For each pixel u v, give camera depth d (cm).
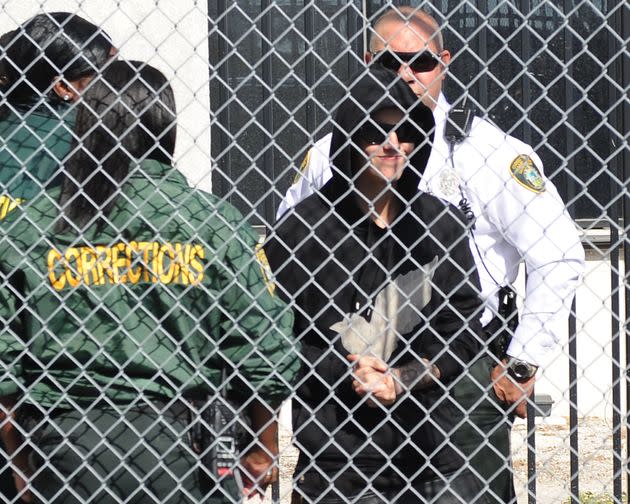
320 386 970
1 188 936
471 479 1003
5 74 1000
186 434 866
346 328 956
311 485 984
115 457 853
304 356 964
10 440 909
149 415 855
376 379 931
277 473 951
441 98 1171
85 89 890
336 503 973
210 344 869
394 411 966
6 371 862
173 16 1656
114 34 1650
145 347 856
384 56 1122
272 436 924
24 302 868
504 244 1128
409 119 930
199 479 866
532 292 1096
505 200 1109
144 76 895
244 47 1828
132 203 866
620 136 1009
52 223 873
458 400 1055
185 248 860
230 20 1825
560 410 1911
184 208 869
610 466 1730
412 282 962
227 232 871
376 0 1802
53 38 944
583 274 1112
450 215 990
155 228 862
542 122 1883
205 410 871
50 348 864
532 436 1135
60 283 862
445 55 1148
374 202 938
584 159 1903
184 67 1666
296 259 956
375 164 948
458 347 976
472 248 1121
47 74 989
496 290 1113
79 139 878
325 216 956
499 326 1105
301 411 980
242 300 867
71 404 864
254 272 876
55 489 877
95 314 859
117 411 855
